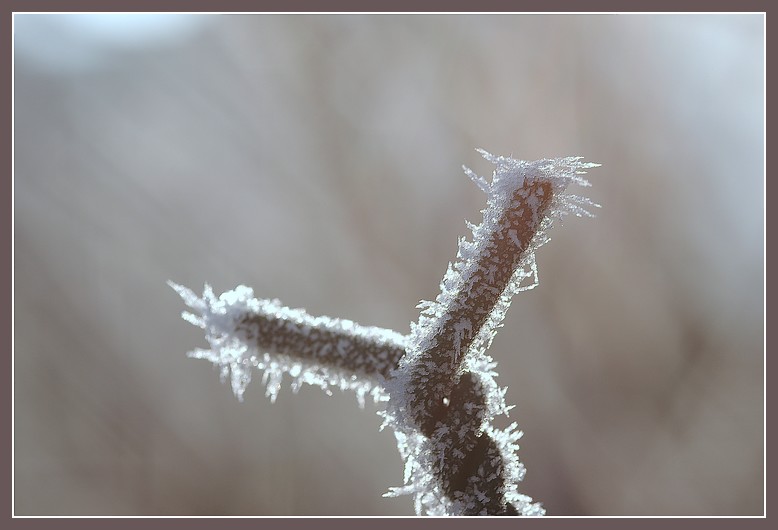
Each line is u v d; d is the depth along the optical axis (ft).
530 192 0.63
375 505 1.81
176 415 1.89
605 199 1.89
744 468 1.67
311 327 0.64
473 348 0.64
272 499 1.82
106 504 1.80
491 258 0.63
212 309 0.64
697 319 1.82
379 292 1.97
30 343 1.89
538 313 1.86
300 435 1.86
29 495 1.78
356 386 0.64
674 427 1.75
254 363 0.64
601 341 1.83
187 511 1.81
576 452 1.75
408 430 0.64
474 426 0.64
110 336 1.96
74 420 1.86
